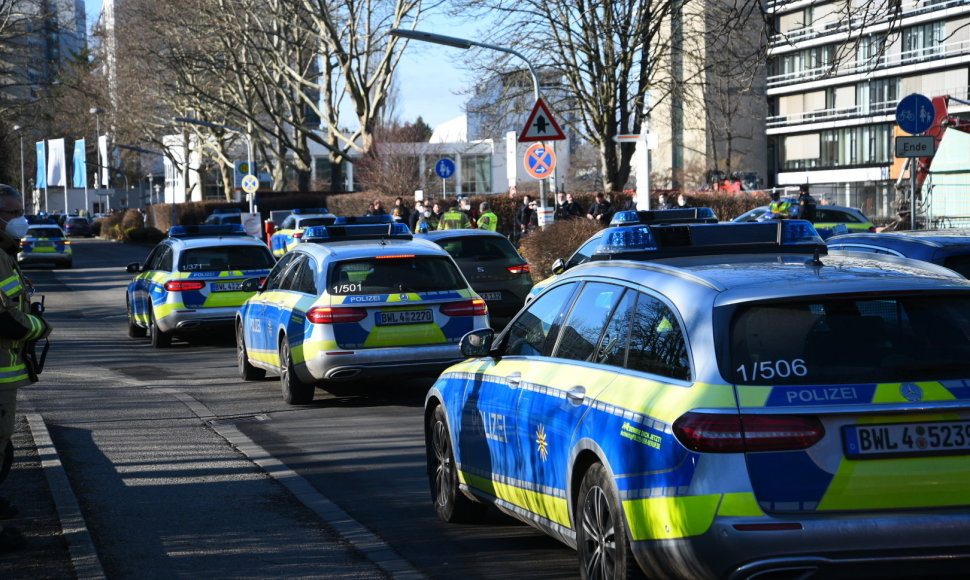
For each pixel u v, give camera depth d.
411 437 10.45
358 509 7.82
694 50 34.41
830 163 79.81
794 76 78.38
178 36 48.22
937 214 38.06
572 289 6.16
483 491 6.75
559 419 5.54
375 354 11.88
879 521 4.38
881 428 4.44
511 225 41.66
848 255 5.86
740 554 4.36
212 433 10.91
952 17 65.69
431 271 12.31
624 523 4.82
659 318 5.09
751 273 5.07
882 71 70.75
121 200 135.50
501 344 6.75
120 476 8.98
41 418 11.11
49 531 7.02
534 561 6.45
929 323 4.70
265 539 7.05
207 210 67.19
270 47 50.91
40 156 81.94
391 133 82.75
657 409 4.68
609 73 36.06
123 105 67.81
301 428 11.09
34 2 69.19
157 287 19.14
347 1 49.91
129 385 14.47
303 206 60.81
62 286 36.56
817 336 4.62
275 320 13.08
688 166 77.56
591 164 93.94
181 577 6.28
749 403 4.46
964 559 4.42
